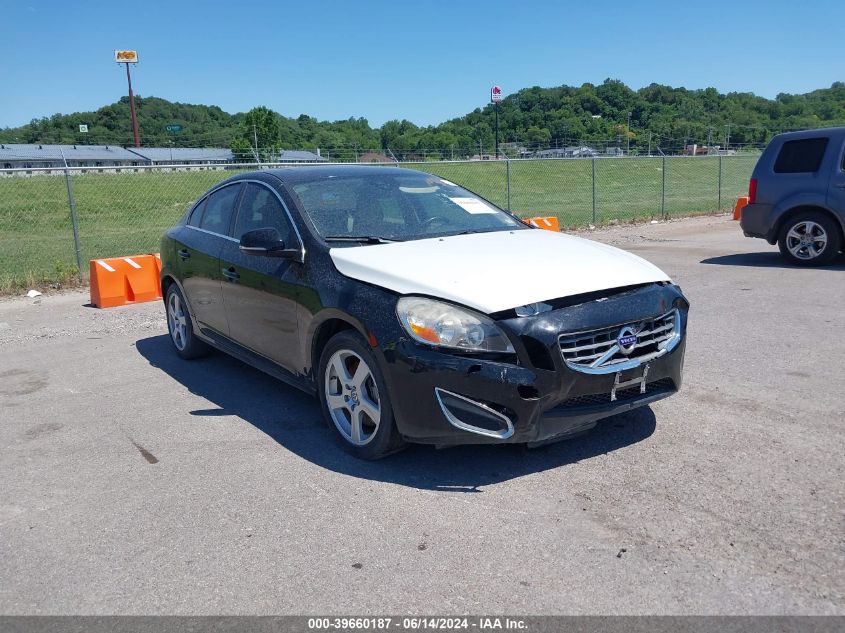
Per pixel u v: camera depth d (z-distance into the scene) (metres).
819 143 9.44
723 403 4.57
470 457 3.93
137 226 19.00
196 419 4.71
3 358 6.46
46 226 18.86
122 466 4.03
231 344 5.29
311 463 3.95
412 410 3.55
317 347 4.21
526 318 3.44
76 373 5.91
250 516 3.39
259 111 75.56
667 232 14.81
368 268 3.88
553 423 3.51
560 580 2.78
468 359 3.42
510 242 4.31
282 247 4.25
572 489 3.51
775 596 2.62
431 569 2.89
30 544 3.24
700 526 3.12
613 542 3.03
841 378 4.98
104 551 3.15
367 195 4.81
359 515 3.36
